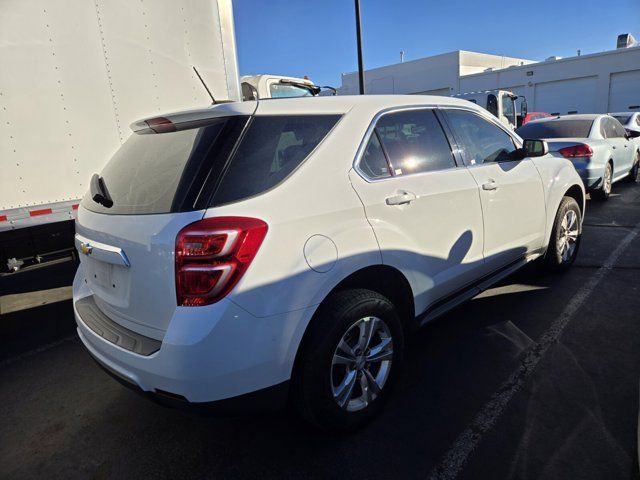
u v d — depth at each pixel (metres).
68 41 3.89
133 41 4.25
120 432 2.65
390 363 2.57
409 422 2.51
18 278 5.99
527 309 3.79
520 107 16.64
